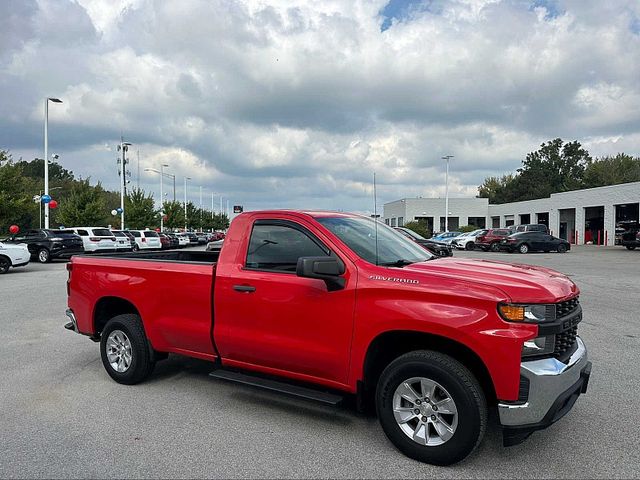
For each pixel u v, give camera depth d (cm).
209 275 470
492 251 3391
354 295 387
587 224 4241
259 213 465
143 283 521
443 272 383
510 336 331
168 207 6619
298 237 435
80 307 582
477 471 351
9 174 2870
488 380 370
